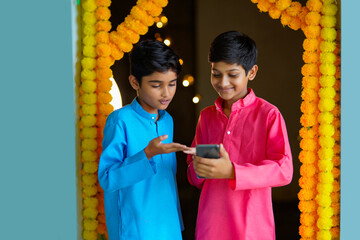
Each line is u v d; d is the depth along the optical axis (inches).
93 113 70.1
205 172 57.0
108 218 63.5
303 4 93.5
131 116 62.1
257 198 62.9
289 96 101.3
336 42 66.9
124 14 92.5
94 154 69.9
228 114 65.6
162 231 61.0
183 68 100.4
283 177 60.4
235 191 63.1
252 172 57.8
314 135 68.3
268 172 58.9
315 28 66.3
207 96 100.7
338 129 67.7
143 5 69.6
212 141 66.1
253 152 62.9
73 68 68.1
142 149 60.5
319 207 67.7
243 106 63.9
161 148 55.9
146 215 60.4
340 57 66.1
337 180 68.3
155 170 58.2
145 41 60.2
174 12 99.0
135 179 57.7
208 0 99.6
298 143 100.9
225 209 63.5
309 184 68.2
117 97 89.0
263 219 63.3
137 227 60.1
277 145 62.0
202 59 100.2
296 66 100.3
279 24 100.0
